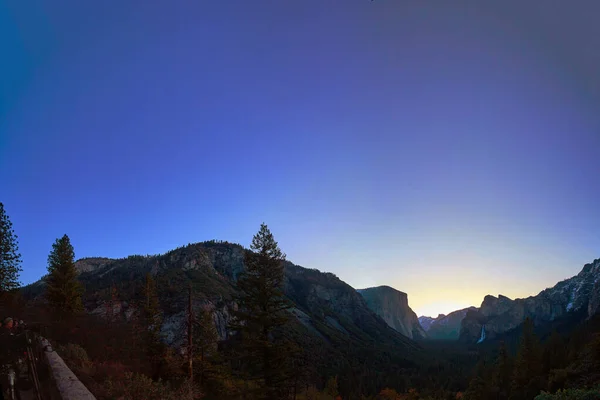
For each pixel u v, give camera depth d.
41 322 28.03
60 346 20.31
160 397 17.08
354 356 183.50
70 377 7.60
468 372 147.50
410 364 193.75
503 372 93.62
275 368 37.91
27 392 9.54
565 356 83.12
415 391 120.56
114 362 26.31
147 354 38.47
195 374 46.06
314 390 71.50
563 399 29.58
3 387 9.15
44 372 9.31
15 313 31.48
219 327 112.50
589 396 28.86
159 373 41.25
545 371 81.75
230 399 42.03
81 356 19.75
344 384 119.44
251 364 38.81
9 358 13.15
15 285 39.91
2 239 39.25
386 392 119.81
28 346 14.10
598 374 49.12
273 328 40.22
